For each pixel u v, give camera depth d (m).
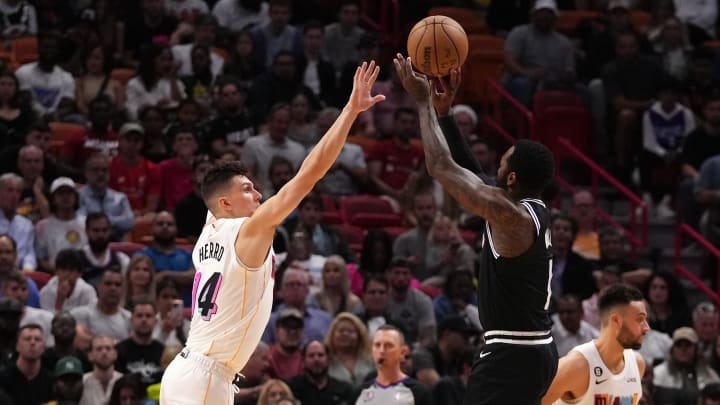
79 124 23.48
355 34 26.89
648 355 19.53
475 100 27.36
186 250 19.89
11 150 21.28
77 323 17.67
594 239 22.69
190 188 22.19
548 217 9.42
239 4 27.58
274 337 18.38
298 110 23.55
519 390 9.31
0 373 16.12
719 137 25.27
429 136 9.21
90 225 19.30
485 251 9.41
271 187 22.12
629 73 26.23
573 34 28.92
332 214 22.47
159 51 24.27
